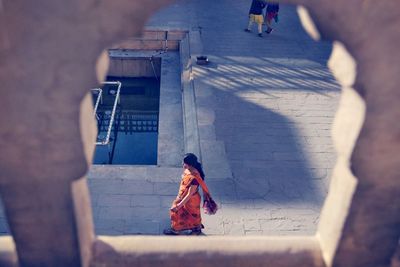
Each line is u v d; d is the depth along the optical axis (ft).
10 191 8.29
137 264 10.11
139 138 33.17
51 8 6.52
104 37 6.80
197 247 10.27
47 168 8.04
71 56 6.92
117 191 22.07
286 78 33.78
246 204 21.39
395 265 9.82
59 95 7.25
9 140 7.62
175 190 22.41
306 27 7.45
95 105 33.78
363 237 9.55
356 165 8.50
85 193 9.61
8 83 7.07
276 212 20.99
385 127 8.01
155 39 39.68
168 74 36.40
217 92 31.17
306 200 21.85
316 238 10.73
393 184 8.71
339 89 32.53
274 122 28.14
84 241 9.62
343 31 7.15
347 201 9.16
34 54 6.85
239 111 29.14
